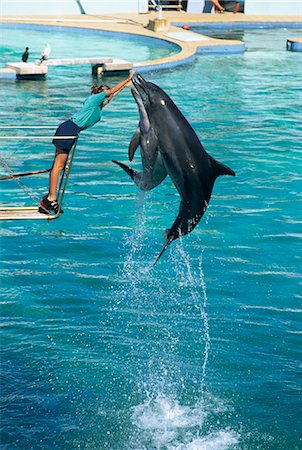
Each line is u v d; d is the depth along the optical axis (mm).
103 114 38812
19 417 16281
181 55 51344
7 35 59938
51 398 16938
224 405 16906
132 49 55969
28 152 32375
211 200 27953
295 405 16891
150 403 16891
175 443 15805
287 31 67688
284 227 25797
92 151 32938
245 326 19875
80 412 16562
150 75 47219
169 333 19531
